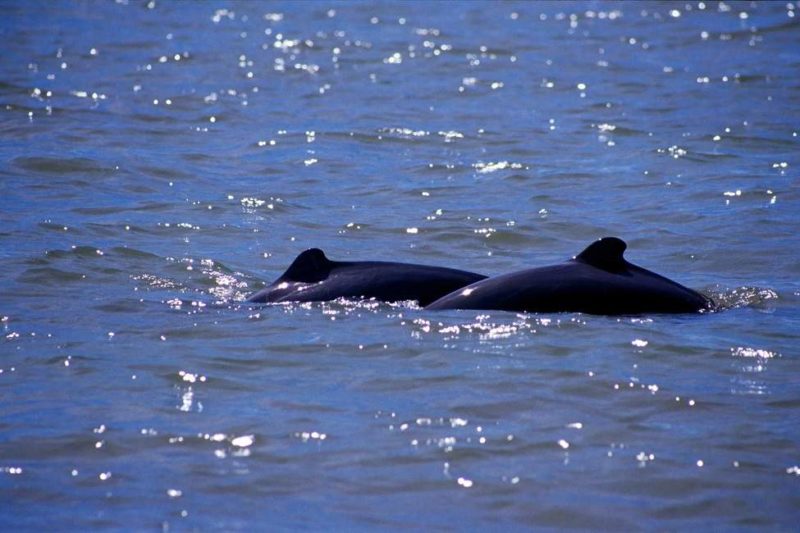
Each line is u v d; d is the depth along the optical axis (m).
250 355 38.12
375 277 44.56
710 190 65.19
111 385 35.56
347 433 32.28
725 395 34.97
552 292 42.53
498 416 33.47
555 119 86.06
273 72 106.06
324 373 36.66
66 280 47.59
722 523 27.84
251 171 70.38
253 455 30.97
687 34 125.94
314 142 78.44
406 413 33.59
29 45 118.00
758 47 117.38
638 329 40.44
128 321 41.84
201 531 27.22
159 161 71.69
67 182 65.88
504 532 27.38
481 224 58.72
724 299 45.91
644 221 59.34
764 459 30.91
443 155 75.12
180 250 53.16
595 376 36.19
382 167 71.88
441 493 29.11
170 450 31.23
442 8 148.62
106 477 29.80
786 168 70.44
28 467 30.28
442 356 37.91
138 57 112.69
